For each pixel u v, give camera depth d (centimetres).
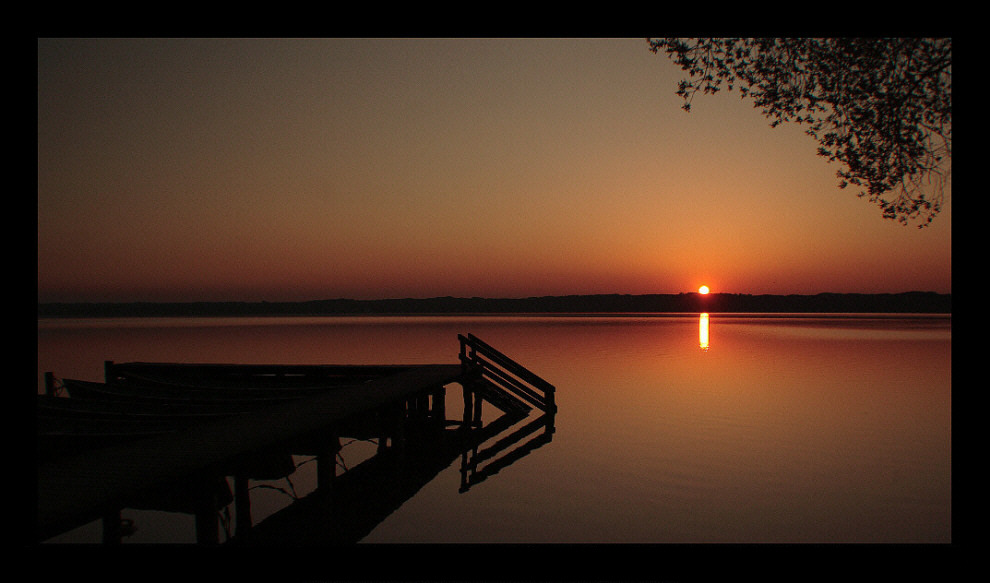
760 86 1019
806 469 1413
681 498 1219
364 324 12238
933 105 923
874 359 4103
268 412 1078
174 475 682
